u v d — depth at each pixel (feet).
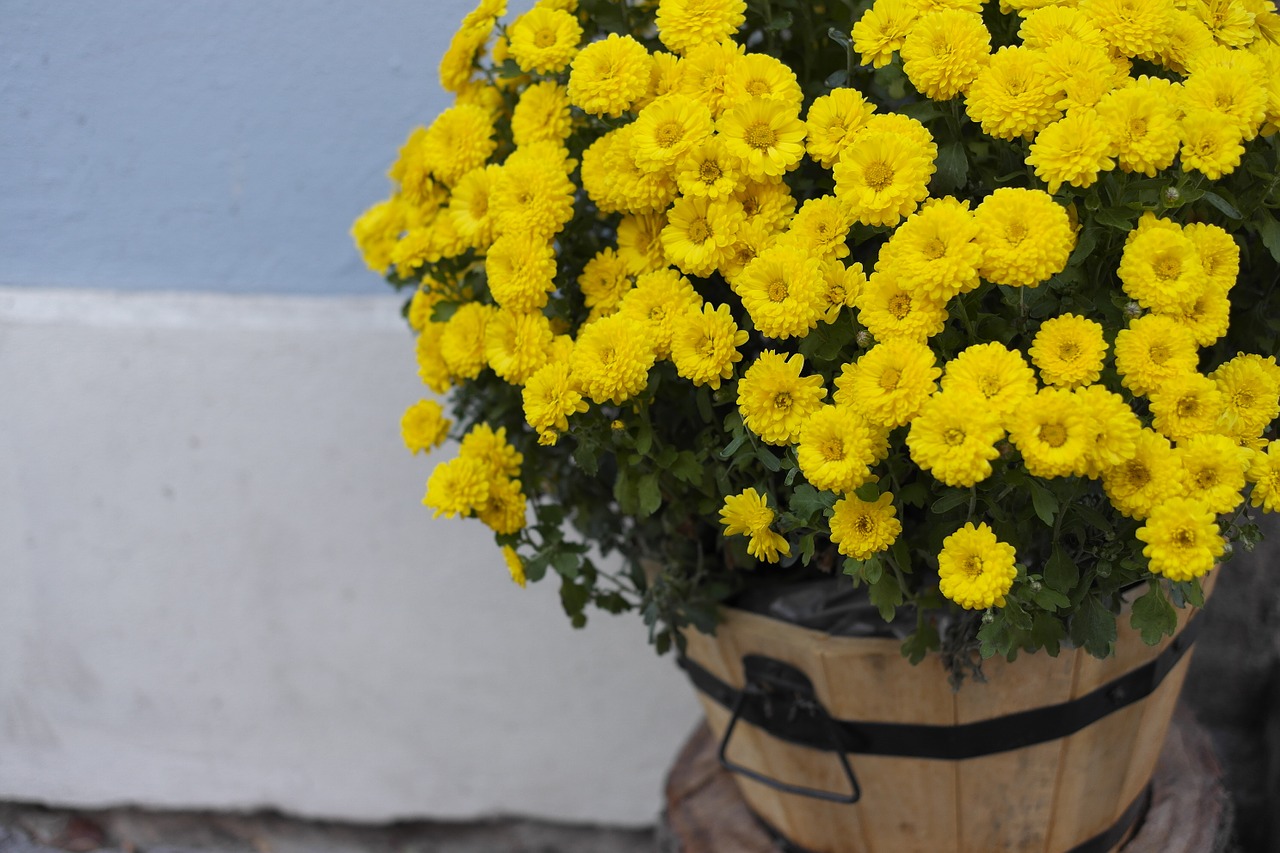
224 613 7.22
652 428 5.24
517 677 7.20
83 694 7.52
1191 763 5.89
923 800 5.35
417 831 7.78
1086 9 4.97
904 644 5.02
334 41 6.35
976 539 4.79
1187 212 5.00
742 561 5.35
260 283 6.64
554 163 5.14
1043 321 4.93
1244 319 5.15
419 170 5.43
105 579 7.20
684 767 6.22
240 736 7.56
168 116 6.48
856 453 4.79
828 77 5.29
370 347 6.56
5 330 6.66
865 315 4.87
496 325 5.19
